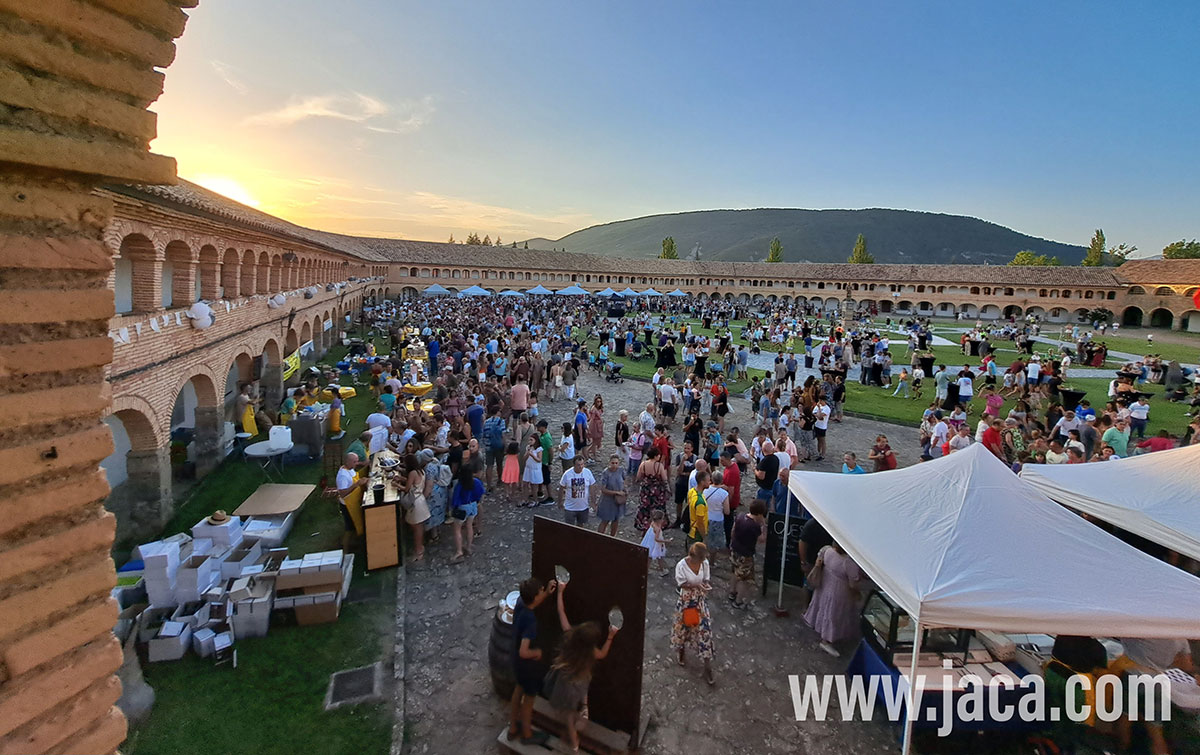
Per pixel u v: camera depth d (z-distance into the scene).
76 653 2.37
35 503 2.16
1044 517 6.38
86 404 2.36
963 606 5.44
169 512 11.31
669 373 28.28
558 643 6.29
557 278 78.25
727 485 10.80
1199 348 44.78
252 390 17.92
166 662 7.41
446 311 47.16
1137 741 6.19
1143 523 8.21
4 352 2.08
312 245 24.31
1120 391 20.58
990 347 35.94
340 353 32.69
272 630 8.17
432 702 6.93
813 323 51.03
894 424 20.41
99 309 2.37
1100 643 6.75
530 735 6.02
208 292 14.14
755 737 6.53
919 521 6.55
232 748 6.12
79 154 2.19
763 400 18.06
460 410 15.40
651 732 6.55
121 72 2.34
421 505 10.16
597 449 15.49
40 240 2.17
